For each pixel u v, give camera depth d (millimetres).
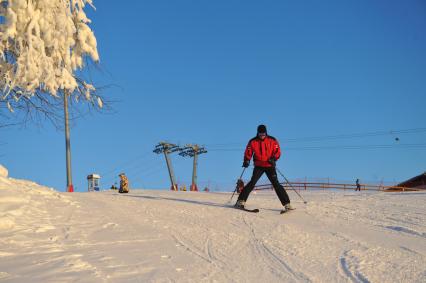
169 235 6684
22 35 7699
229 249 5957
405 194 12727
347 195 13609
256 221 8211
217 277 4641
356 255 5594
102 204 9898
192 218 8445
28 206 7426
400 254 5645
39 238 5812
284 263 5270
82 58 8742
